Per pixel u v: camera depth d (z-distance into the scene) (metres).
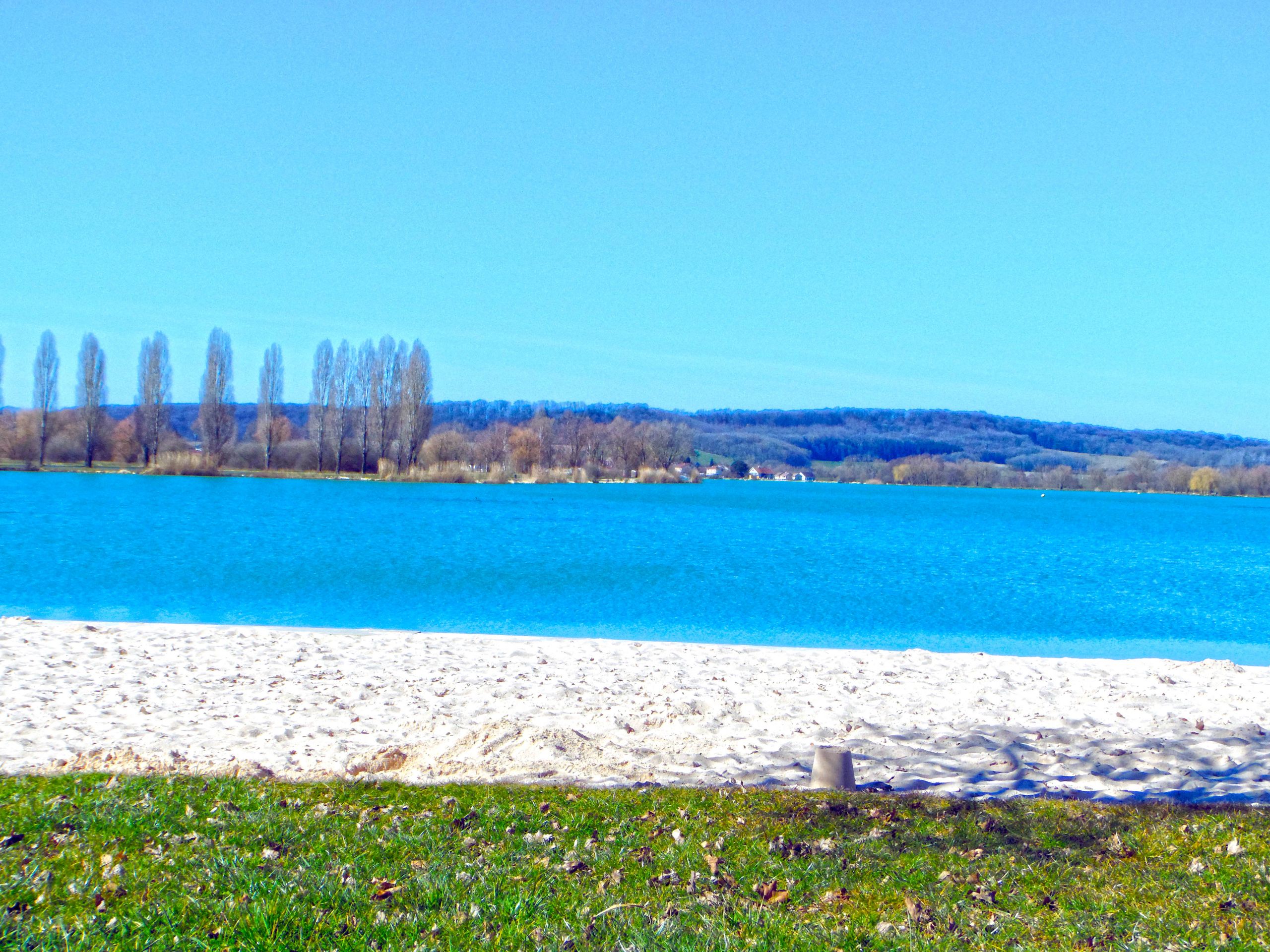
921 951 5.48
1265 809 8.43
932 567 43.19
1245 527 90.25
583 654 18.05
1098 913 6.09
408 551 42.38
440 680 15.20
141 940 5.33
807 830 7.77
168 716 12.21
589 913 5.92
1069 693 15.17
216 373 98.69
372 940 5.47
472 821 7.81
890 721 12.66
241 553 39.72
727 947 5.40
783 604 29.39
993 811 8.30
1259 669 17.92
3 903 5.79
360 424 104.38
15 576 31.98
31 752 10.17
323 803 8.29
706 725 12.22
